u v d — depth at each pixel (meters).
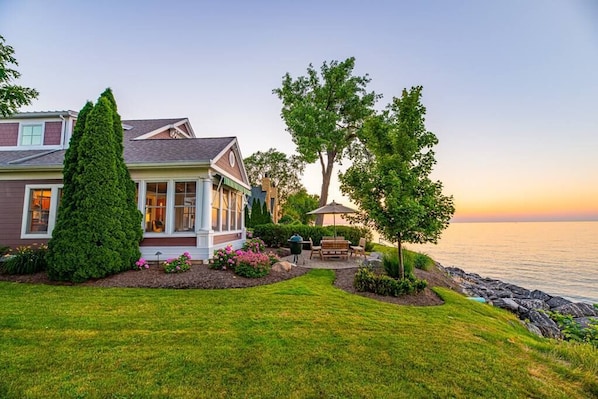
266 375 3.49
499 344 4.79
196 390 3.16
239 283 8.23
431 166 8.16
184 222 10.60
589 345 5.18
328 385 3.32
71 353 3.93
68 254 7.86
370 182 8.04
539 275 20.41
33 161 10.98
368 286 8.04
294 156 49.50
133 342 4.32
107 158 8.63
